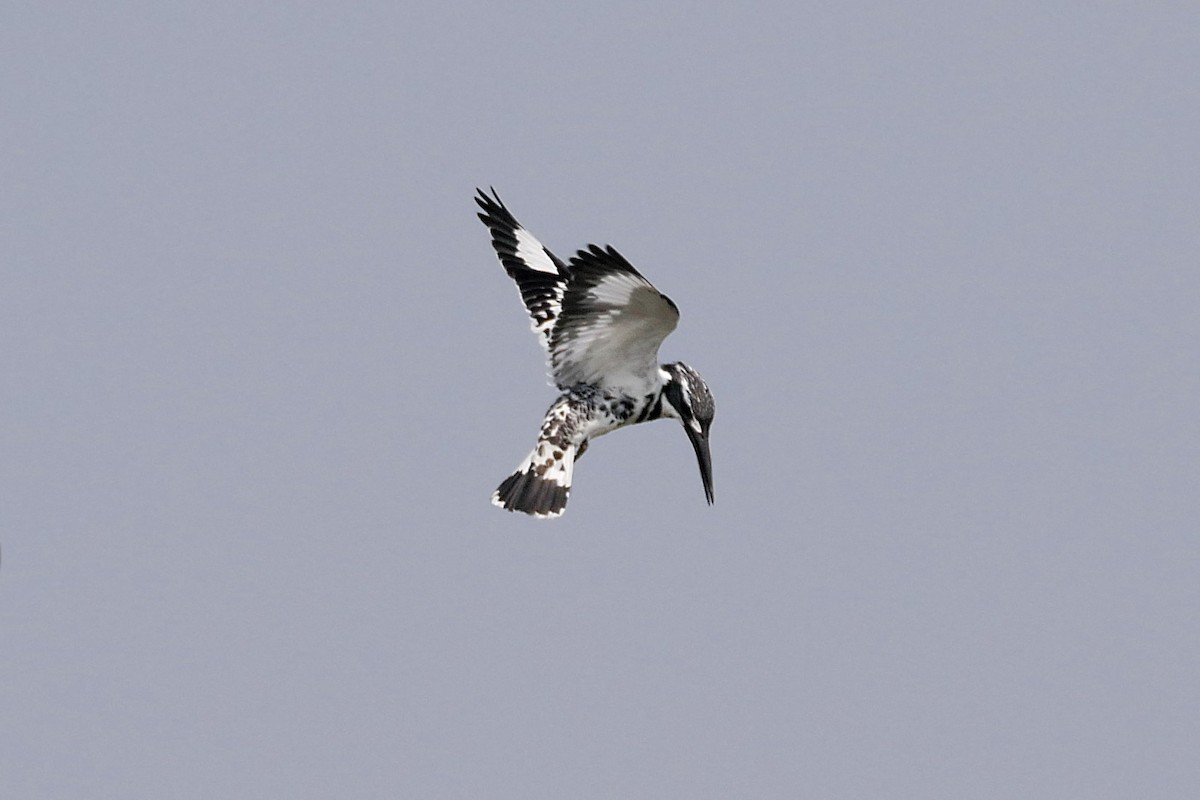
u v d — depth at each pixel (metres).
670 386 15.66
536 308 16.72
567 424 15.17
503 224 17.33
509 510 14.91
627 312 14.25
